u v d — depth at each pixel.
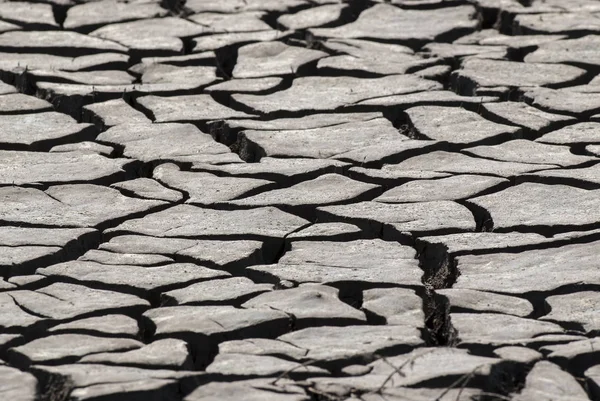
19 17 24.48
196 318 11.39
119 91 19.59
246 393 9.84
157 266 13.00
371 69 20.86
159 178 15.90
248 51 22.31
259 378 10.12
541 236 13.58
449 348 10.79
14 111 18.77
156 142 17.36
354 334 11.08
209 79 20.52
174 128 17.92
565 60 21.12
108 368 10.33
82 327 11.28
